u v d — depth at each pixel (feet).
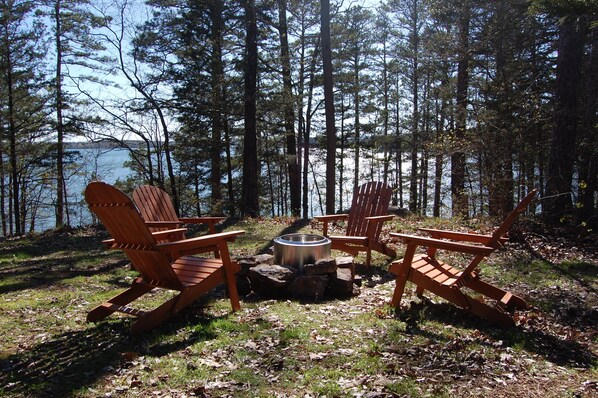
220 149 55.67
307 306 13.25
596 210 24.61
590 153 29.27
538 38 31.12
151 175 48.96
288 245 14.97
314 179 85.35
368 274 17.46
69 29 51.11
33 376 8.89
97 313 12.05
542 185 27.71
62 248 26.27
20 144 57.41
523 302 12.67
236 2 41.91
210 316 12.51
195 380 8.45
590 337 10.89
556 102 25.07
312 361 9.22
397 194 79.20
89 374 8.89
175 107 44.34
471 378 8.47
